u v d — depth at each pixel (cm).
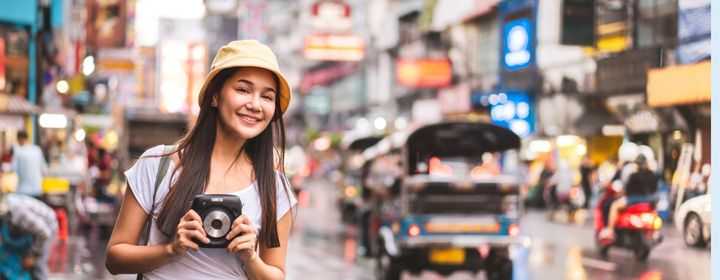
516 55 3475
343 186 2536
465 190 1118
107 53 2958
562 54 3234
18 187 1332
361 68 7319
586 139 3180
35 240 735
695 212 1581
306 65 10056
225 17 5156
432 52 5025
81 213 1742
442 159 1318
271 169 322
